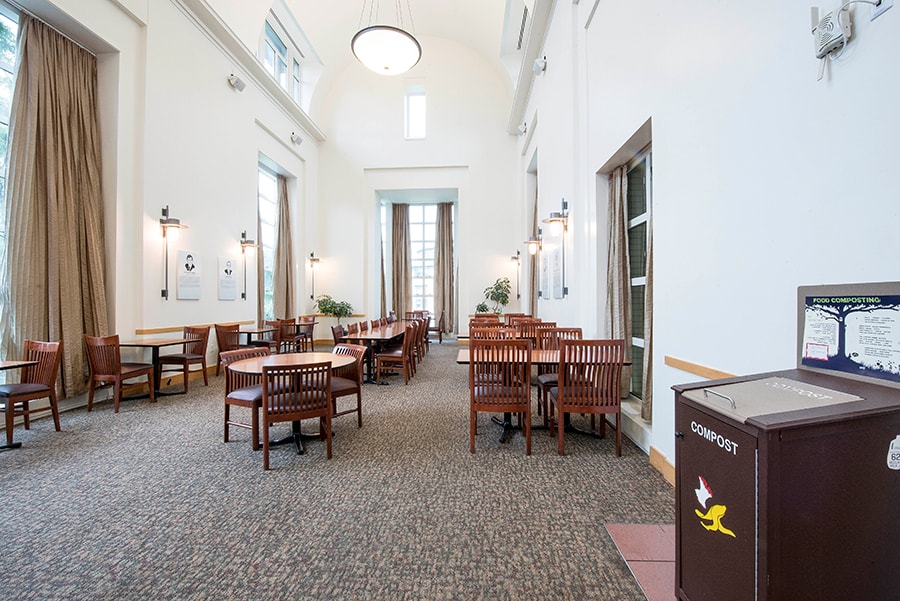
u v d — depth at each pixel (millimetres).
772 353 1665
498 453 2965
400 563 1729
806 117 1495
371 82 10164
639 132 2947
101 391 4551
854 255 1304
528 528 1985
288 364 2773
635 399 3703
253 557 1771
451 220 12609
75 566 1715
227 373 3262
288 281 9062
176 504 2230
